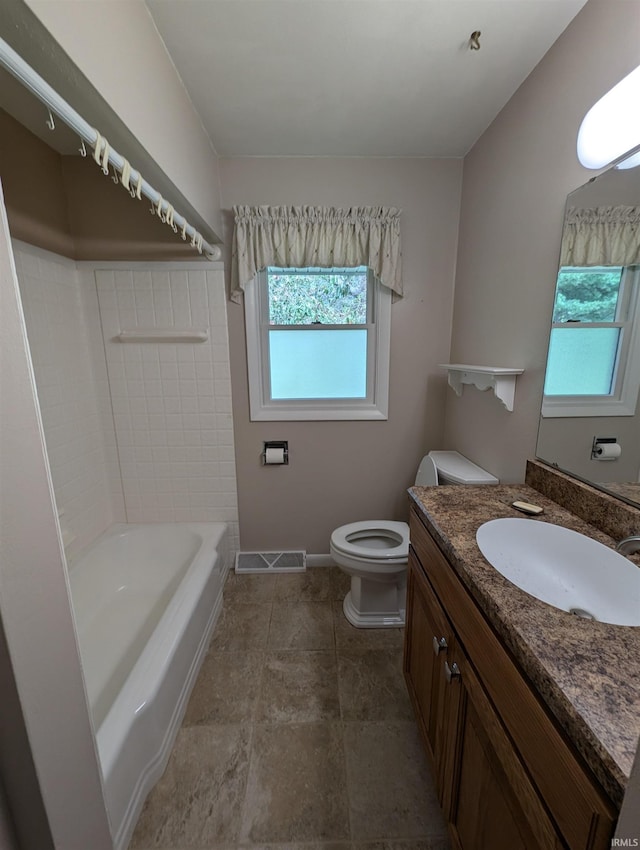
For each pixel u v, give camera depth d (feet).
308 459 7.04
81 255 5.98
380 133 5.35
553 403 3.92
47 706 1.80
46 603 1.80
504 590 2.38
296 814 3.43
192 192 4.66
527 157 4.29
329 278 6.57
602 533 3.16
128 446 6.77
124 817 3.16
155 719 3.67
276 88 4.39
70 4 2.23
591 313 3.36
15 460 1.61
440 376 6.77
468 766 2.64
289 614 6.10
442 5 3.36
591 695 1.65
